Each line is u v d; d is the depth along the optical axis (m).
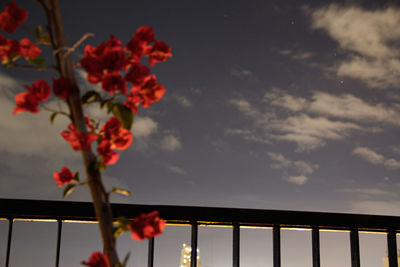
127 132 1.04
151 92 1.08
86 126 1.08
